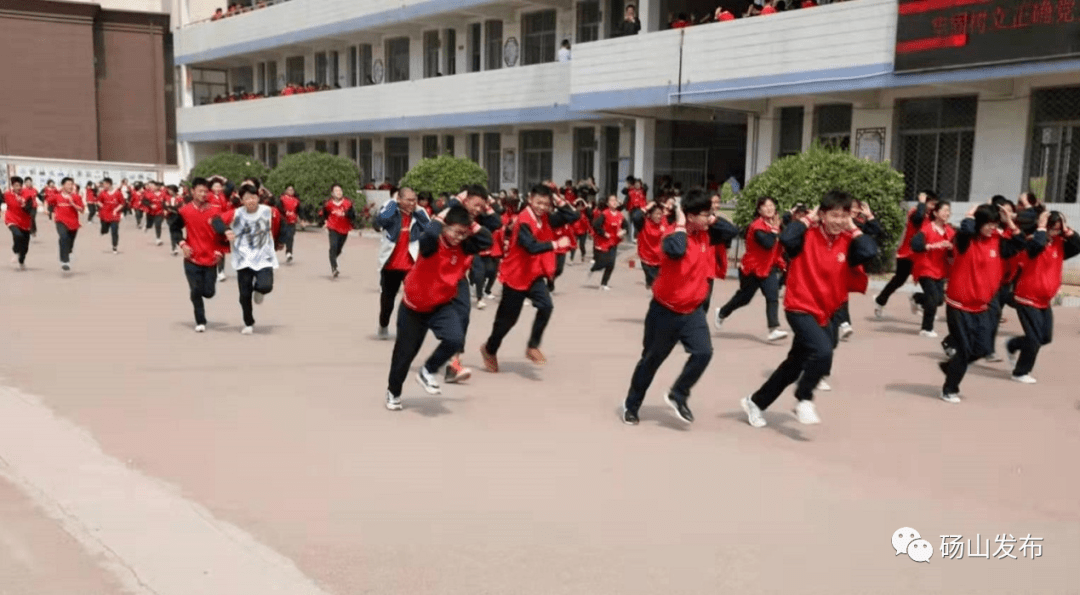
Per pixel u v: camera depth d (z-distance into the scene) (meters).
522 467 5.78
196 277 10.24
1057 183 15.57
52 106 38.12
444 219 6.54
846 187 15.70
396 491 5.29
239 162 32.06
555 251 8.06
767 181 16.53
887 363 9.36
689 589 4.13
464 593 4.04
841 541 4.72
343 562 4.32
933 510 5.19
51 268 16.95
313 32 30.66
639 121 21.80
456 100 25.70
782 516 5.04
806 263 6.44
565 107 22.64
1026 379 8.55
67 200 16.17
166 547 4.44
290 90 33.03
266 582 4.09
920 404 7.65
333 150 34.03
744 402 6.93
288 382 7.97
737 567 4.37
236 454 5.91
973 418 7.22
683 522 4.92
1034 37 13.84
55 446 5.98
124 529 4.65
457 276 6.82
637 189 19.67
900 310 13.16
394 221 9.82
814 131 19.16
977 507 5.26
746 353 9.78
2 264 17.41
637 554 4.49
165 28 40.44
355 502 5.10
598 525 4.84
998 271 7.59
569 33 24.31
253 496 5.16
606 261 15.13
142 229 28.56
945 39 14.84
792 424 6.96
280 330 10.67
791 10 17.12
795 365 6.65
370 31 29.42
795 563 4.44
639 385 6.80
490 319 12.09
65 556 4.32
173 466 5.65
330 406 7.17
